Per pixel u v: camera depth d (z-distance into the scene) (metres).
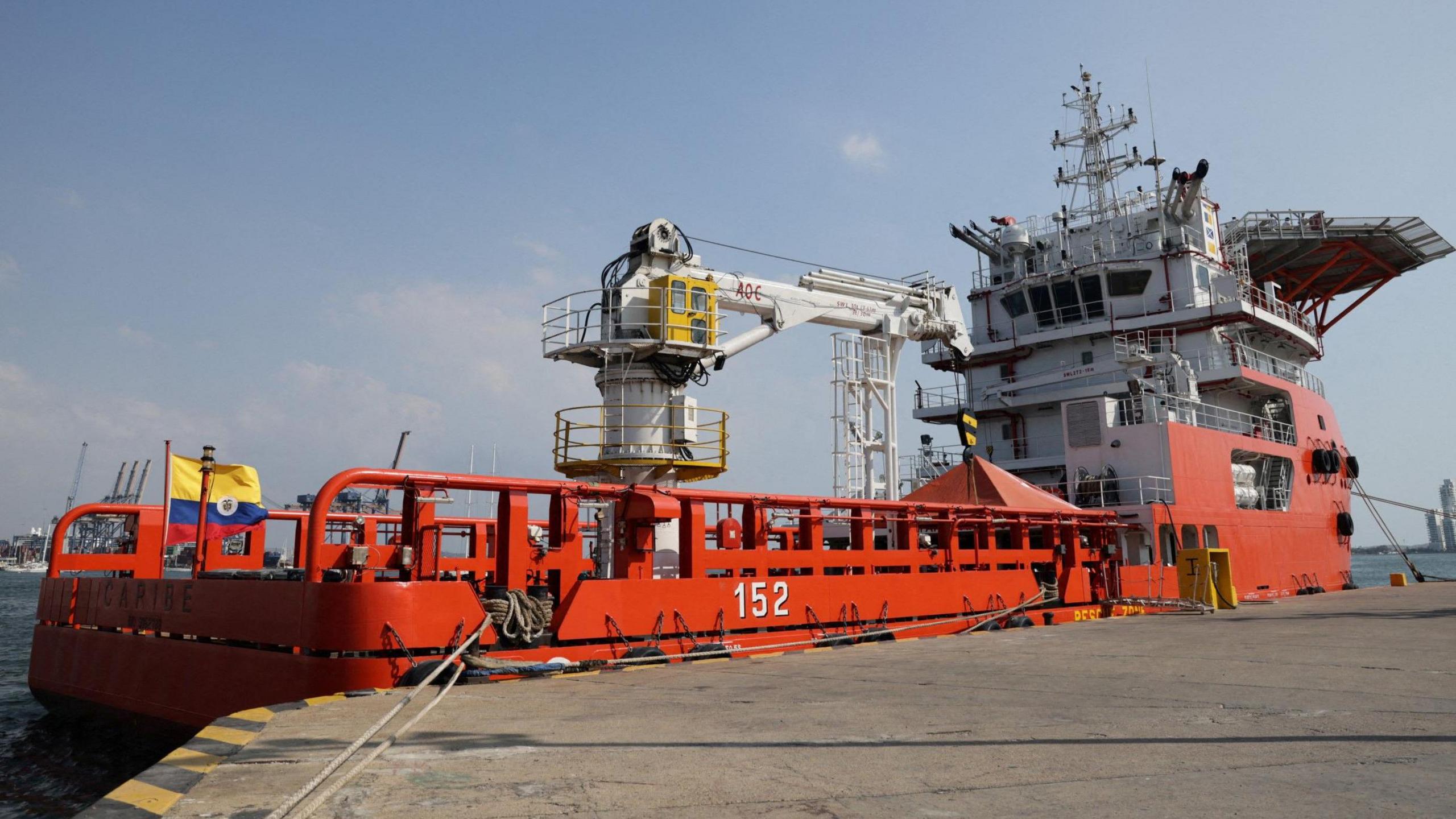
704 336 17.61
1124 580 23.28
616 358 17.19
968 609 18.80
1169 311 30.86
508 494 12.73
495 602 11.61
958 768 5.57
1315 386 38.41
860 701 8.48
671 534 17.72
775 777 5.35
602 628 12.55
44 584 16.45
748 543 15.53
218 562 17.95
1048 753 6.00
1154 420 26.11
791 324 21.09
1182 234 31.17
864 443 22.72
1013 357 33.97
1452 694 8.38
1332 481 35.25
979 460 23.27
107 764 13.09
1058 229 34.88
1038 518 21.02
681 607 13.62
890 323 22.97
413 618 10.70
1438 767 5.45
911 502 18.25
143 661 13.52
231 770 5.59
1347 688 8.82
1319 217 35.19
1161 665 11.05
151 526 16.75
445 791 5.04
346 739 6.60
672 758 5.92
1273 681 9.41
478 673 10.38
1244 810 4.50
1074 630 17.31
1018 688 9.27
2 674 23.05
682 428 17.20
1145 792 4.91
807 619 15.58
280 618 11.18
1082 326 31.73
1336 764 5.54
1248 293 32.31
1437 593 27.91
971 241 35.53
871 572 17.62
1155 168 33.16
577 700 8.67
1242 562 27.17
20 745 14.07
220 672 11.91
